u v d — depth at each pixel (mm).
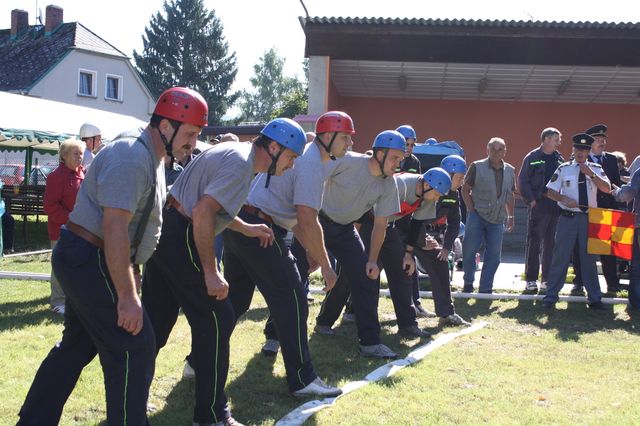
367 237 6355
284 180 4707
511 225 9430
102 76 41094
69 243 3275
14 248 13133
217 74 68062
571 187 8172
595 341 6629
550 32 17203
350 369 5398
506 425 4176
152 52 68125
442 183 6273
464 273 9156
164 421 4148
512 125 21453
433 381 5059
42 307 7219
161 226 3723
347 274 5691
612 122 21359
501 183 8984
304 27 17391
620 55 17469
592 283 8258
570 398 4766
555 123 21406
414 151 13680
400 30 17297
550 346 6344
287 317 4590
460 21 17062
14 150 17734
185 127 3318
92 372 4922
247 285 5051
